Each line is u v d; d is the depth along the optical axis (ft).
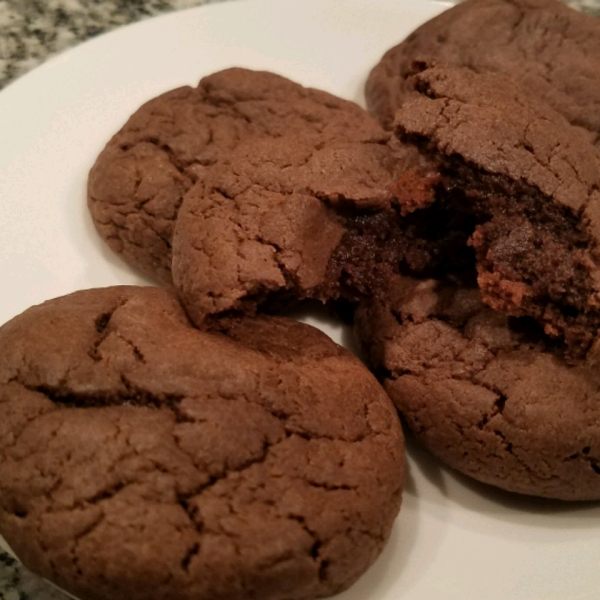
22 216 0.52
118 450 0.34
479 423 0.42
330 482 0.35
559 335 0.42
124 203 0.50
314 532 0.34
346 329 0.50
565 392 0.41
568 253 0.42
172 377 0.36
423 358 0.44
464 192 0.44
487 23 0.58
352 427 0.38
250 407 0.36
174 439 0.34
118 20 0.74
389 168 0.46
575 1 0.73
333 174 0.44
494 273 0.43
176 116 0.53
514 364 0.42
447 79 0.45
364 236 0.46
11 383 0.36
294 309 0.50
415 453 0.46
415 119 0.44
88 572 0.33
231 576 0.33
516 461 0.41
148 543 0.32
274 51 0.62
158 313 0.40
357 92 0.61
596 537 0.42
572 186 0.42
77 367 0.36
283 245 0.42
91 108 0.57
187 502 0.33
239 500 0.34
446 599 0.40
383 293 0.47
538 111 0.45
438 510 0.43
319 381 0.39
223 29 0.62
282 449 0.35
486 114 0.43
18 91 0.56
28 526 0.34
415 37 0.59
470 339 0.44
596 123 0.53
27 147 0.54
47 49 0.70
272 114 0.53
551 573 0.41
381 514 0.37
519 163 0.42
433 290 0.47
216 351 0.37
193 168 0.50
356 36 0.64
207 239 0.42
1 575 0.43
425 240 0.47
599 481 0.41
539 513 0.43
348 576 0.36
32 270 0.50
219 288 0.40
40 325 0.39
